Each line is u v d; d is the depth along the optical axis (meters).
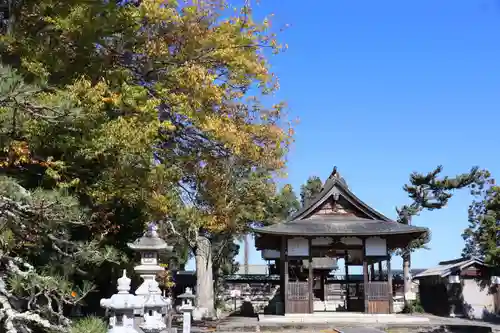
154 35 15.80
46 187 12.52
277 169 20.97
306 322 27.25
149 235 14.01
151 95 16.23
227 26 16.72
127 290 7.91
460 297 35.66
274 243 33.03
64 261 12.22
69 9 11.98
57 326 10.10
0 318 9.58
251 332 25.88
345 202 31.98
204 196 21.16
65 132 11.60
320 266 36.38
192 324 27.72
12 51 11.83
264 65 18.20
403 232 28.92
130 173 13.59
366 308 28.72
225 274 49.22
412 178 40.94
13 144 10.56
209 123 16.88
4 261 10.12
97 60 13.48
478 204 39.62
